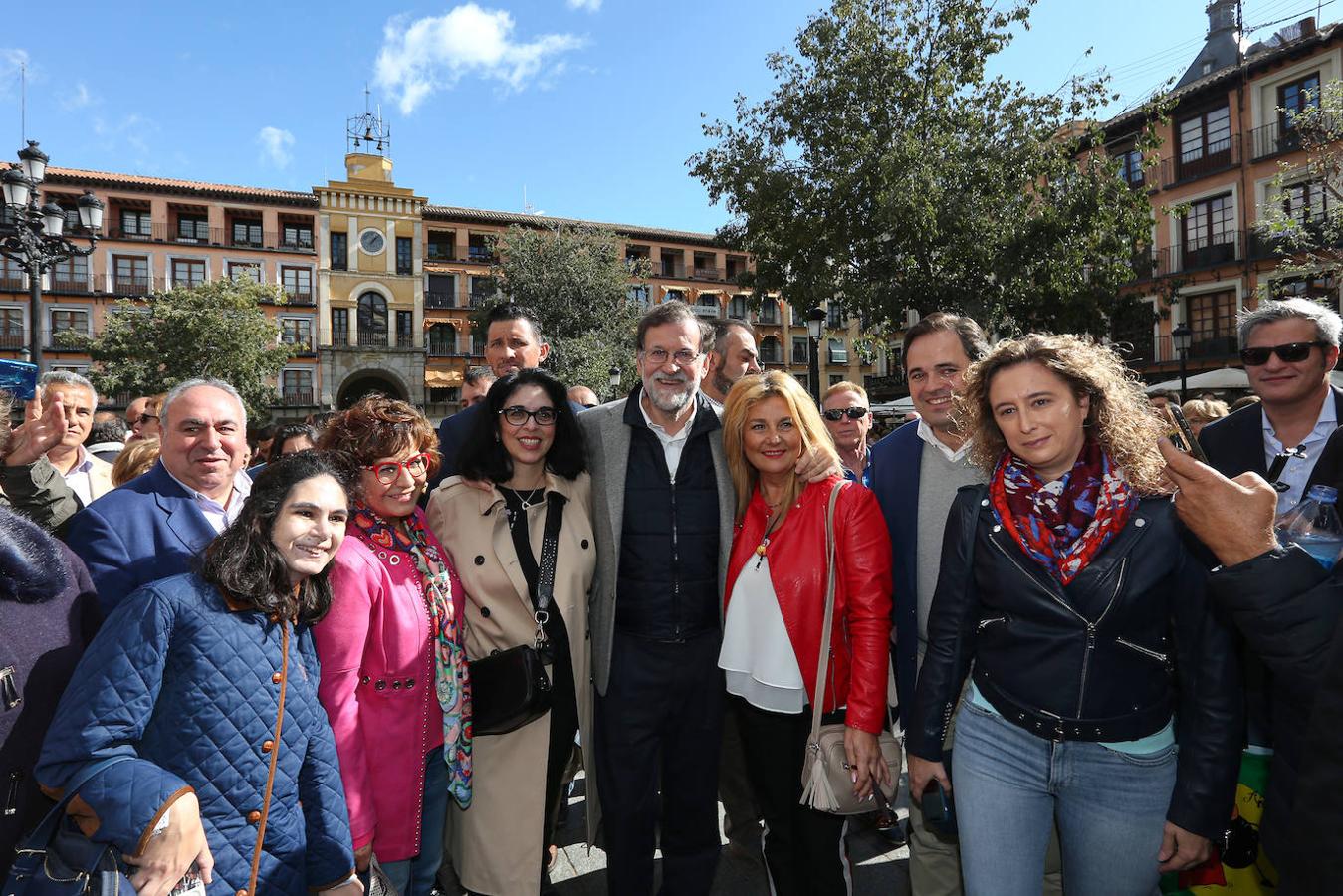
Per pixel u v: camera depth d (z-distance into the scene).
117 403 32.12
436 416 38.56
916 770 2.20
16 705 1.73
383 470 2.36
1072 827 1.98
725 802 3.25
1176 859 1.85
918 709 2.18
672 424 2.96
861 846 3.49
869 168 14.26
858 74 14.43
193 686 1.70
